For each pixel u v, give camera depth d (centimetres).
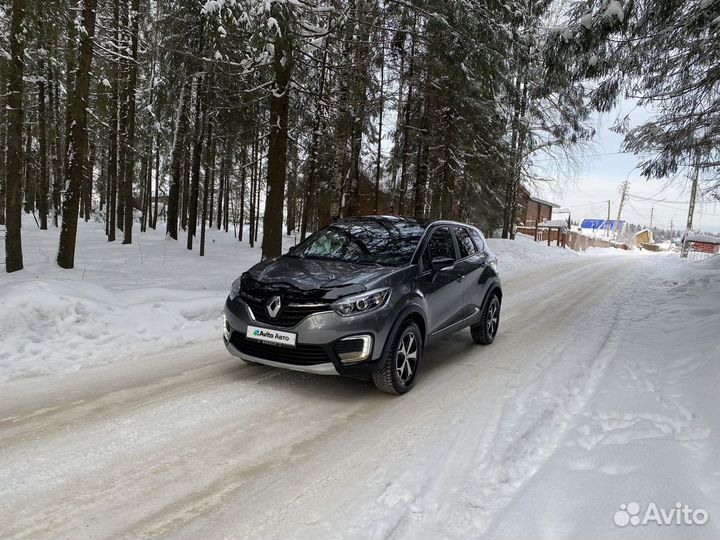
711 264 1542
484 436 341
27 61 1164
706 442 310
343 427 353
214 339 589
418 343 444
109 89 1274
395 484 273
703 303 823
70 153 1001
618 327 738
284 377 457
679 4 693
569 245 4266
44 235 1964
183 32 1430
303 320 383
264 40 727
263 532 227
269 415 370
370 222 546
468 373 496
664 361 514
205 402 389
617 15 684
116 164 2270
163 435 327
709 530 214
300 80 1208
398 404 403
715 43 741
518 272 1641
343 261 467
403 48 1171
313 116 1412
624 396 407
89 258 1344
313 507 250
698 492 247
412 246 483
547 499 245
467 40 927
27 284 585
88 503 244
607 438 320
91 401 378
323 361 384
